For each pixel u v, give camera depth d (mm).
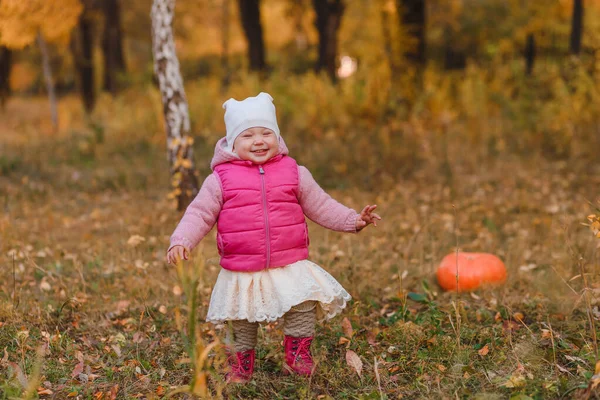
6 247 7289
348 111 15305
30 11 10930
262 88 17922
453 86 17062
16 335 4770
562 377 3943
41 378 4215
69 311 5523
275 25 34281
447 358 4418
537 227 8039
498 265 6141
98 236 8297
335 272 6273
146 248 7461
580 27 16922
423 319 5145
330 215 4191
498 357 4391
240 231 3994
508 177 11094
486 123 14281
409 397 3979
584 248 6512
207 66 33000
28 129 19516
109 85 25641
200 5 33656
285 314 4180
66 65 31328
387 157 11883
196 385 3213
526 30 21078
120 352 4648
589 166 11516
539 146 12867
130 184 11594
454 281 6035
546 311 5258
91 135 16594
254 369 4418
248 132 4082
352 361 4121
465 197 10008
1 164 12695
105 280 6438
